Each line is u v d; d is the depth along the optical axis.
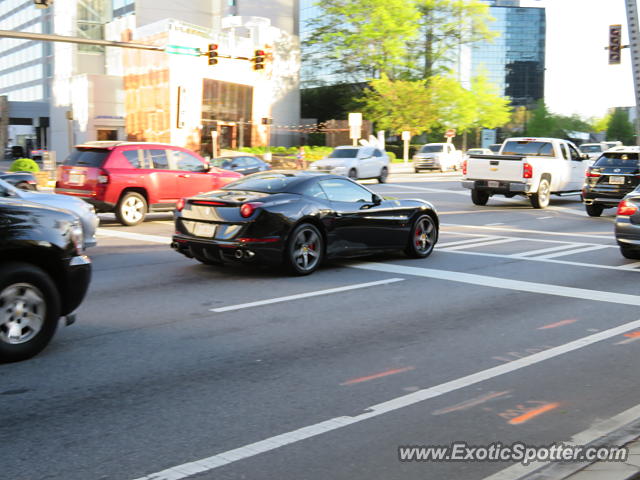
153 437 4.02
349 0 61.34
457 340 6.32
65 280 5.79
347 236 10.08
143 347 5.97
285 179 9.91
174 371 5.30
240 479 3.49
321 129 67.38
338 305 7.77
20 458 3.71
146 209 15.67
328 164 32.16
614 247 12.94
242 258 9.05
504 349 6.03
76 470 3.57
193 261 10.75
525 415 4.44
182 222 9.62
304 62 69.44
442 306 7.78
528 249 12.56
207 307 7.59
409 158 66.69
